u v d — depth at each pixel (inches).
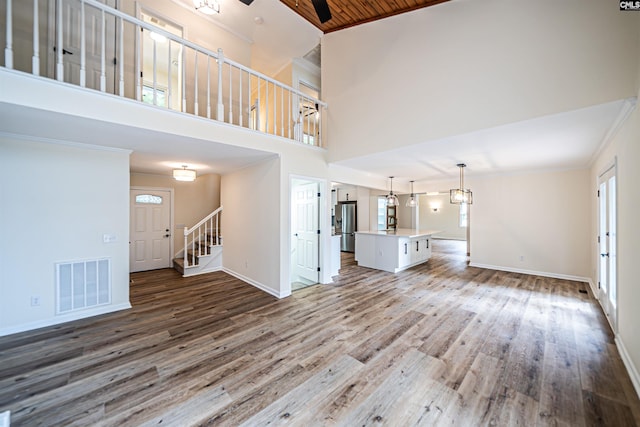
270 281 167.3
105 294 134.4
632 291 86.4
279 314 132.4
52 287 120.9
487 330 114.3
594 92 84.9
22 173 114.5
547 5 93.8
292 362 90.1
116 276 137.6
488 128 107.4
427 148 140.3
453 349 98.7
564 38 90.4
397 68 140.0
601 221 145.3
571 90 89.0
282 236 160.4
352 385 78.5
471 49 112.2
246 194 193.6
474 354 95.3
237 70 193.8
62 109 88.9
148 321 124.0
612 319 116.0
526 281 193.0
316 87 243.6
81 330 114.3
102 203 134.0
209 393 74.8
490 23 107.0
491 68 106.5
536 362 90.3
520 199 219.0
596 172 161.5
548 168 200.8
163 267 236.5
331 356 93.9
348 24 165.5
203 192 258.8
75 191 126.8
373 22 152.3
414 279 200.8
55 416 65.9
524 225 217.0
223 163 181.2
